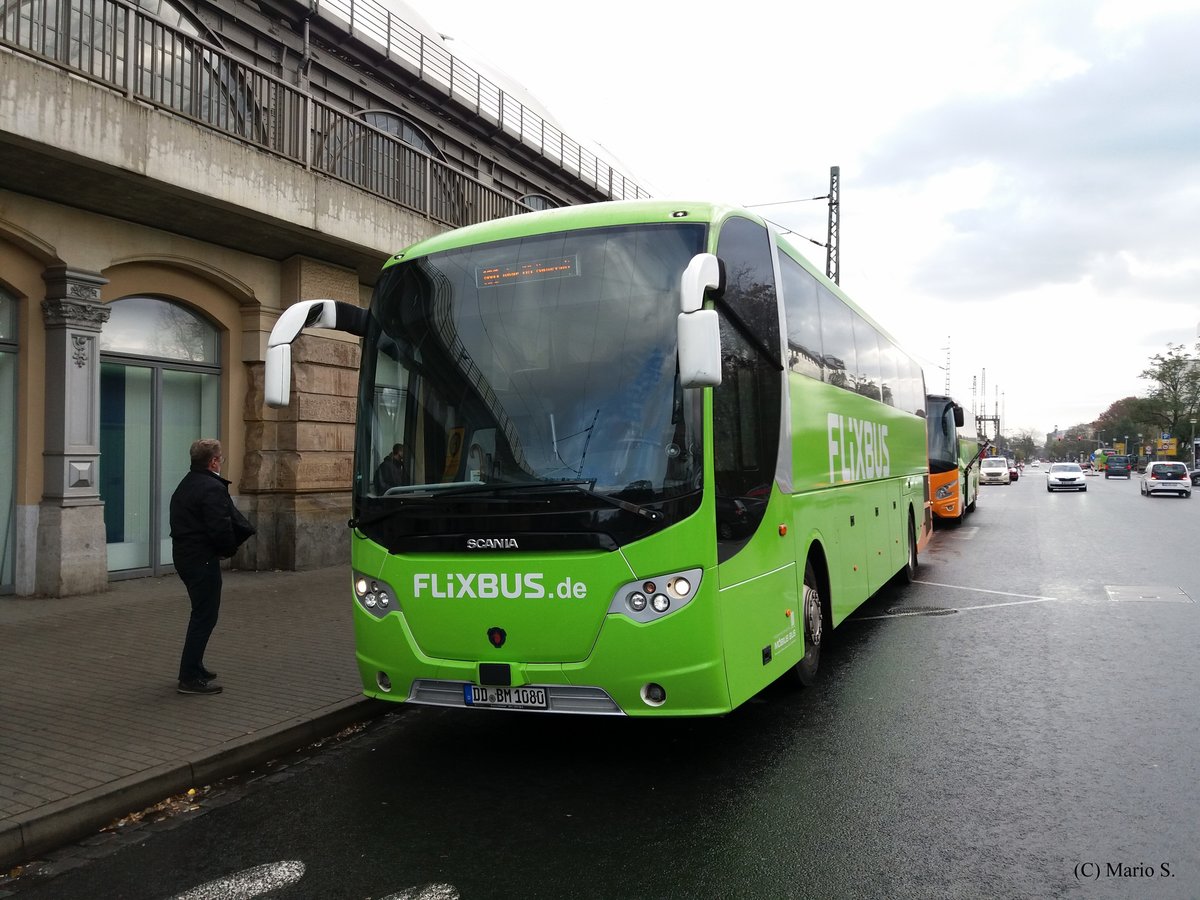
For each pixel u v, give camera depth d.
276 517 12.76
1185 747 5.46
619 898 3.67
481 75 19.56
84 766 5.06
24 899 3.85
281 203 11.44
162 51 10.43
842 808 4.58
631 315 5.10
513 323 5.31
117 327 11.30
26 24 10.02
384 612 5.27
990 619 9.88
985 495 44.69
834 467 7.71
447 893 3.76
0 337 9.96
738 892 3.70
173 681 6.92
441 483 5.18
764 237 6.34
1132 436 125.38
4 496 10.12
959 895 3.64
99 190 9.89
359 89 16.06
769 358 6.11
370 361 5.65
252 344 12.70
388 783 5.18
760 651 5.47
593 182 24.55
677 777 5.11
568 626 4.83
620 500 4.79
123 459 11.45
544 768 5.36
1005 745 5.55
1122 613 10.11
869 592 8.98
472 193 16.33
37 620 9.03
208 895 3.83
